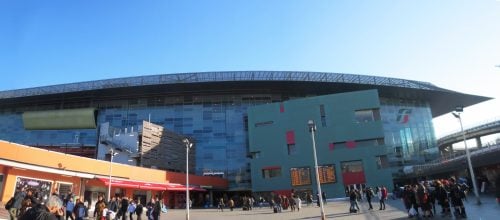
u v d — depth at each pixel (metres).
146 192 47.62
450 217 18.56
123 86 74.44
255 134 66.19
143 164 55.12
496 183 26.06
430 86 78.69
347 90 77.31
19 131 79.50
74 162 37.22
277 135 64.50
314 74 76.00
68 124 75.81
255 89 76.38
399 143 71.50
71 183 37.25
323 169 59.81
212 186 62.66
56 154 35.34
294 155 62.22
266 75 76.06
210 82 72.69
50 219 4.62
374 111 61.38
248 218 28.50
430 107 85.81
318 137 61.84
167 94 76.81
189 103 76.19
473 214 19.56
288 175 61.47
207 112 75.06
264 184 62.66
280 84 74.69
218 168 70.69
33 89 82.94
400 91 74.56
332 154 60.28
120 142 56.78
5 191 30.42
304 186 59.91
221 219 28.83
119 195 43.31
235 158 71.19
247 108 73.06
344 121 61.59
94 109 76.19
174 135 65.44
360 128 60.50
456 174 52.72
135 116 76.44
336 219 23.03
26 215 4.62
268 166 63.28
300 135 62.94
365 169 58.22
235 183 69.25
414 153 71.56
